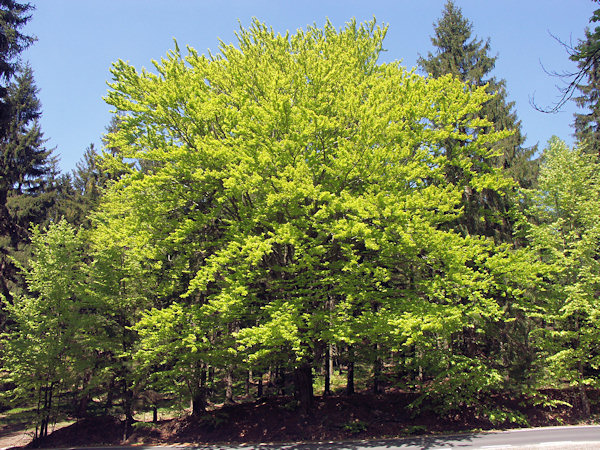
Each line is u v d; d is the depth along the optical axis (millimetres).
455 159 15039
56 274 18656
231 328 18859
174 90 13977
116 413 20109
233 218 16625
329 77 14523
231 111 13383
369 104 14148
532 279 15141
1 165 31500
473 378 16062
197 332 14562
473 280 14547
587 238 16859
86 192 36969
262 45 18000
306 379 16938
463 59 23953
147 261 17922
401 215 11969
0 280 25016
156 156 13562
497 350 20234
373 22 18938
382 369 20656
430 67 24531
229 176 13695
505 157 21891
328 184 13719
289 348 15555
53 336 18000
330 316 13430
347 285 13312
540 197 18812
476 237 18156
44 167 35312
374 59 18766
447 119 14836
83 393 17766
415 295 14133
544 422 16219
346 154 12508
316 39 18812
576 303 16141
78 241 20109
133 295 18359
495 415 15312
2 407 25297
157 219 15344
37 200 31609
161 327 14242
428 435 14766
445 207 13094
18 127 34375
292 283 14617
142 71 15312
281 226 12695
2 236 26906
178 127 15172
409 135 14242
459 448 12031
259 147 13609
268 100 14398
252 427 16344
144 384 17594
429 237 12453
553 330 18156
